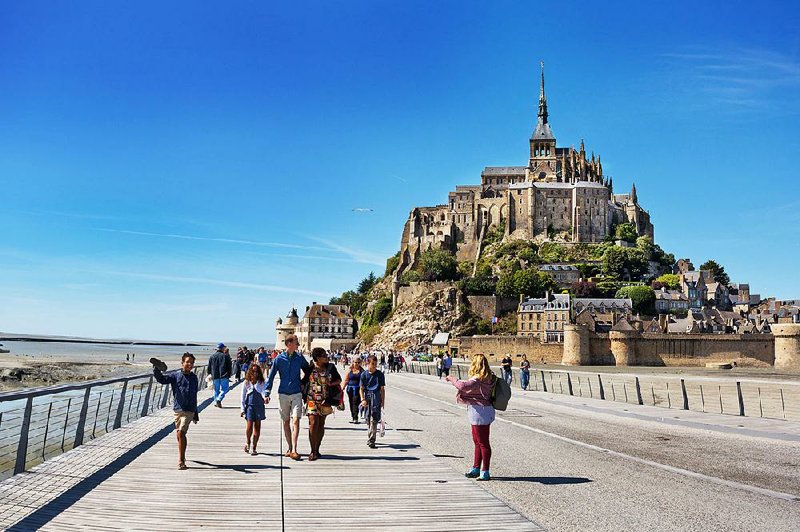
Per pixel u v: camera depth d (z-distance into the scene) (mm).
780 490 13914
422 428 25125
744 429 23547
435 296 175375
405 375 79812
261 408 18438
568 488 14094
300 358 18188
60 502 12477
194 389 16328
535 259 194375
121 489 13648
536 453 18750
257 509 12102
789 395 42438
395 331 172250
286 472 15664
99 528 10758
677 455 18453
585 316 153750
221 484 14234
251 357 60625
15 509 11938
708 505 12602
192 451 18781
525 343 138375
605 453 18750
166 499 12805
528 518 11625
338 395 18000
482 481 14805
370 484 14344
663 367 128875
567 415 30047
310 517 11570
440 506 12406
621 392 52062
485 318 170875
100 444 19891
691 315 157875
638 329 148625
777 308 186750
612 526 11156
